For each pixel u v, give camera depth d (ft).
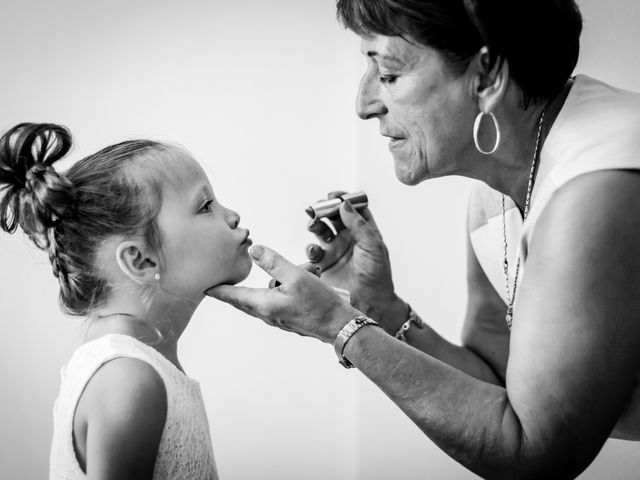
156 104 8.64
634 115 3.28
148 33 8.68
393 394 3.41
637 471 5.84
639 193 3.07
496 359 4.76
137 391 3.55
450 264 8.10
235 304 3.92
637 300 3.04
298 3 8.55
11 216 4.29
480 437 3.20
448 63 3.32
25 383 8.43
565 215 3.10
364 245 4.42
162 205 3.96
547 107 3.52
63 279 3.98
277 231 8.57
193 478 3.81
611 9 6.16
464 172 3.74
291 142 8.55
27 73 8.66
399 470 8.20
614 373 3.04
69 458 3.68
